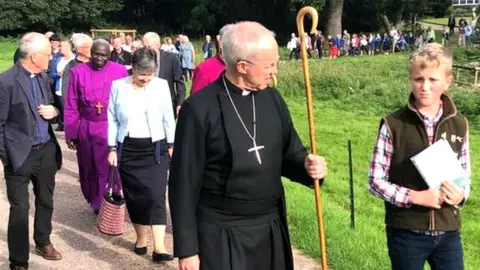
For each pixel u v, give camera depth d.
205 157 2.97
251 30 2.91
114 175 5.37
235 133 2.93
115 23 52.19
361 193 7.89
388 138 3.16
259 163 2.96
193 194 2.97
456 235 3.17
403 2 44.00
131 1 53.31
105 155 6.16
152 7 53.88
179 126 2.99
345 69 19.78
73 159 8.95
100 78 6.18
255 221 3.02
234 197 2.96
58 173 8.12
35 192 5.07
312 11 3.04
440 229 3.08
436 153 3.03
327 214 6.10
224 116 2.94
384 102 16.09
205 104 2.96
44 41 4.76
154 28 52.38
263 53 2.87
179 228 2.93
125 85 5.21
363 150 10.87
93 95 6.13
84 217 6.30
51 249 5.14
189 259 2.94
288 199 6.65
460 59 27.27
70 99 6.22
